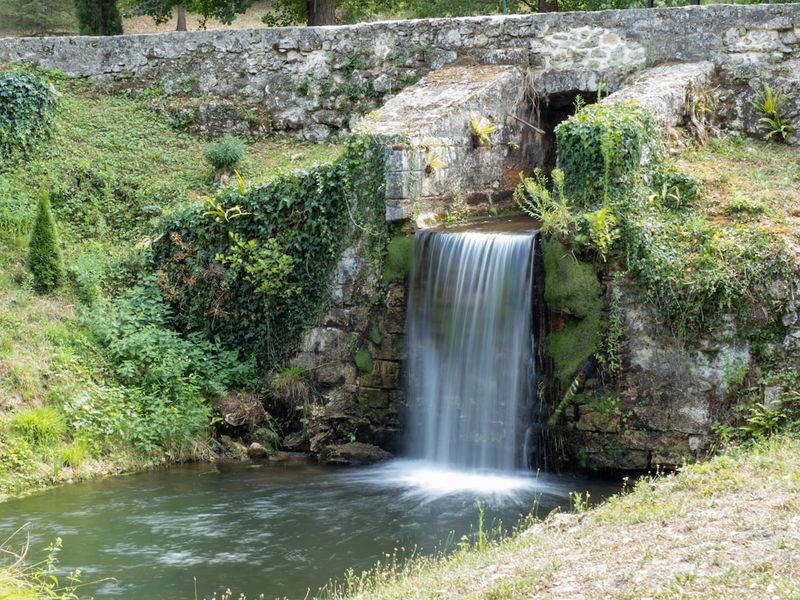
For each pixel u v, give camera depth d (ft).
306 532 39.37
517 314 47.62
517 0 88.48
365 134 52.42
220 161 64.13
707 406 44.34
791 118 57.11
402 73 66.49
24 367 49.08
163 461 49.85
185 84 71.05
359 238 52.85
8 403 47.37
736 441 43.34
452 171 54.95
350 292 53.21
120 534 39.09
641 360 45.60
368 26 67.15
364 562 35.88
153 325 55.21
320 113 68.33
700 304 44.21
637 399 45.57
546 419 47.19
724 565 24.88
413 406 51.03
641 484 34.68
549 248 47.01
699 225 46.39
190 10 88.58
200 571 35.17
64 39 72.79
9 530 39.42
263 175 63.21
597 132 46.75
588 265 46.55
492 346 48.37
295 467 49.88
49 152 64.59
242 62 70.03
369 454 50.93
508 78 60.39
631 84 56.44
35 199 61.00
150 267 58.18
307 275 54.29
